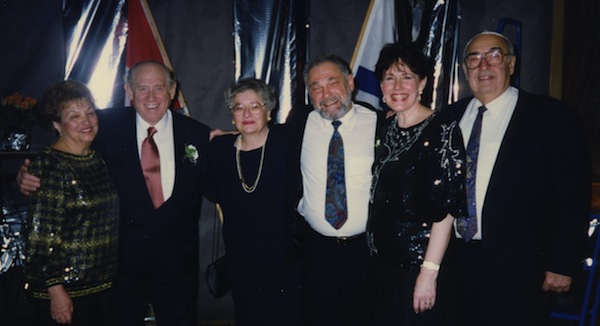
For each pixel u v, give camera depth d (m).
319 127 2.57
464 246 2.35
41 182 2.17
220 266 2.89
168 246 2.60
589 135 3.81
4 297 3.37
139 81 2.57
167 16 3.63
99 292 2.34
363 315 2.43
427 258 1.97
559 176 2.22
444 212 1.94
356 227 2.43
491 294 2.27
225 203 2.67
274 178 2.58
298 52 3.66
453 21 3.63
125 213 2.54
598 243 2.75
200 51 3.66
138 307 2.64
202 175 2.77
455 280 2.09
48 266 2.16
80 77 3.60
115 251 2.42
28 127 3.17
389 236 2.07
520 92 2.37
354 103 2.67
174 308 2.66
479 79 2.39
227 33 3.66
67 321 2.20
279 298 2.63
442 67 3.65
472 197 2.31
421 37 3.65
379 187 2.12
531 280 2.23
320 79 2.49
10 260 3.38
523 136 2.25
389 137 2.18
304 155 2.55
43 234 2.14
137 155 2.58
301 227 2.58
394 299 2.07
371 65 3.66
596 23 3.74
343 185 2.44
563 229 2.22
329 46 3.67
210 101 3.69
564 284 2.22
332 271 2.46
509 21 3.08
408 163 2.03
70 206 2.22
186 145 2.68
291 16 3.64
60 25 3.61
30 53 3.60
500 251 2.24
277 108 3.68
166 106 2.64
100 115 2.64
